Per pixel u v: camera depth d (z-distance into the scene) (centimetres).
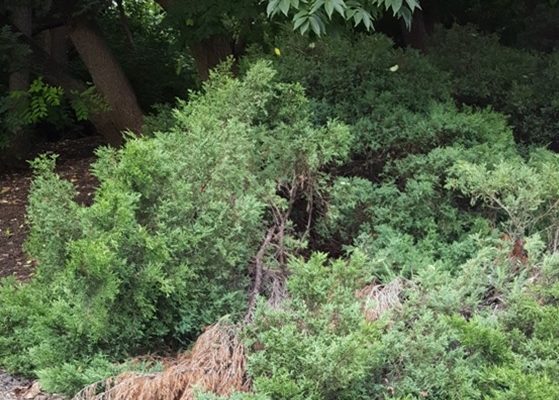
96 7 840
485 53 674
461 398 325
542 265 386
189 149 414
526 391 302
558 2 849
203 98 496
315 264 370
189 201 390
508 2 871
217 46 807
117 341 370
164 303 378
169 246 373
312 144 448
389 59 552
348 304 360
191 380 343
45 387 361
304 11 407
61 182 411
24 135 910
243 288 404
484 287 385
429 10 869
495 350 337
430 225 466
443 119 505
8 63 827
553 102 611
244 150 434
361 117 523
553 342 339
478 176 434
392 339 340
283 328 336
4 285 480
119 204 359
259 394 312
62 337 376
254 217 399
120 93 855
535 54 725
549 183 428
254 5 685
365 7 428
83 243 348
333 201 466
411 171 488
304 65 539
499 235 442
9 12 841
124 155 379
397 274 420
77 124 1045
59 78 863
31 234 438
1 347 429
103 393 346
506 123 582
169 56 1056
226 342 358
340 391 327
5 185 857
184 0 716
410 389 330
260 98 475
